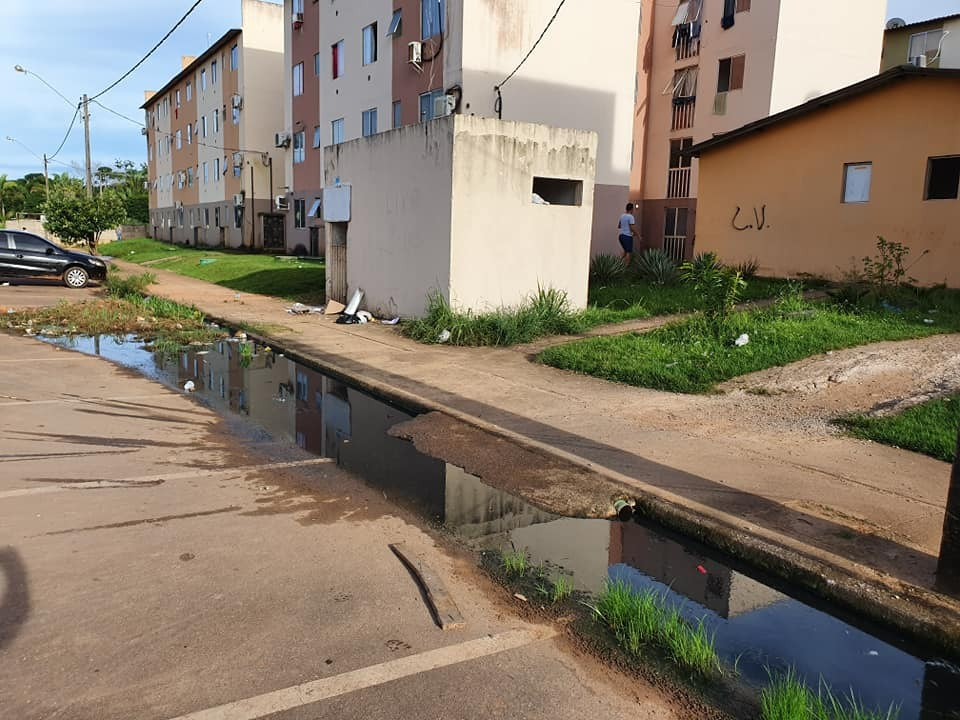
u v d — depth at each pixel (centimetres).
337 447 681
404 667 326
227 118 4006
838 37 2455
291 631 352
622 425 720
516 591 408
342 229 1656
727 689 323
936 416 688
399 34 2395
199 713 289
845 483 554
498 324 1198
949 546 379
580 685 320
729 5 2486
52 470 582
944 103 1484
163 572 410
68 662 320
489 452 640
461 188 1241
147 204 6619
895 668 348
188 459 630
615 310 1422
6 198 6838
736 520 476
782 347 966
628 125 2352
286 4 3319
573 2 2177
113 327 1366
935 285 1480
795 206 1802
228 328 1427
